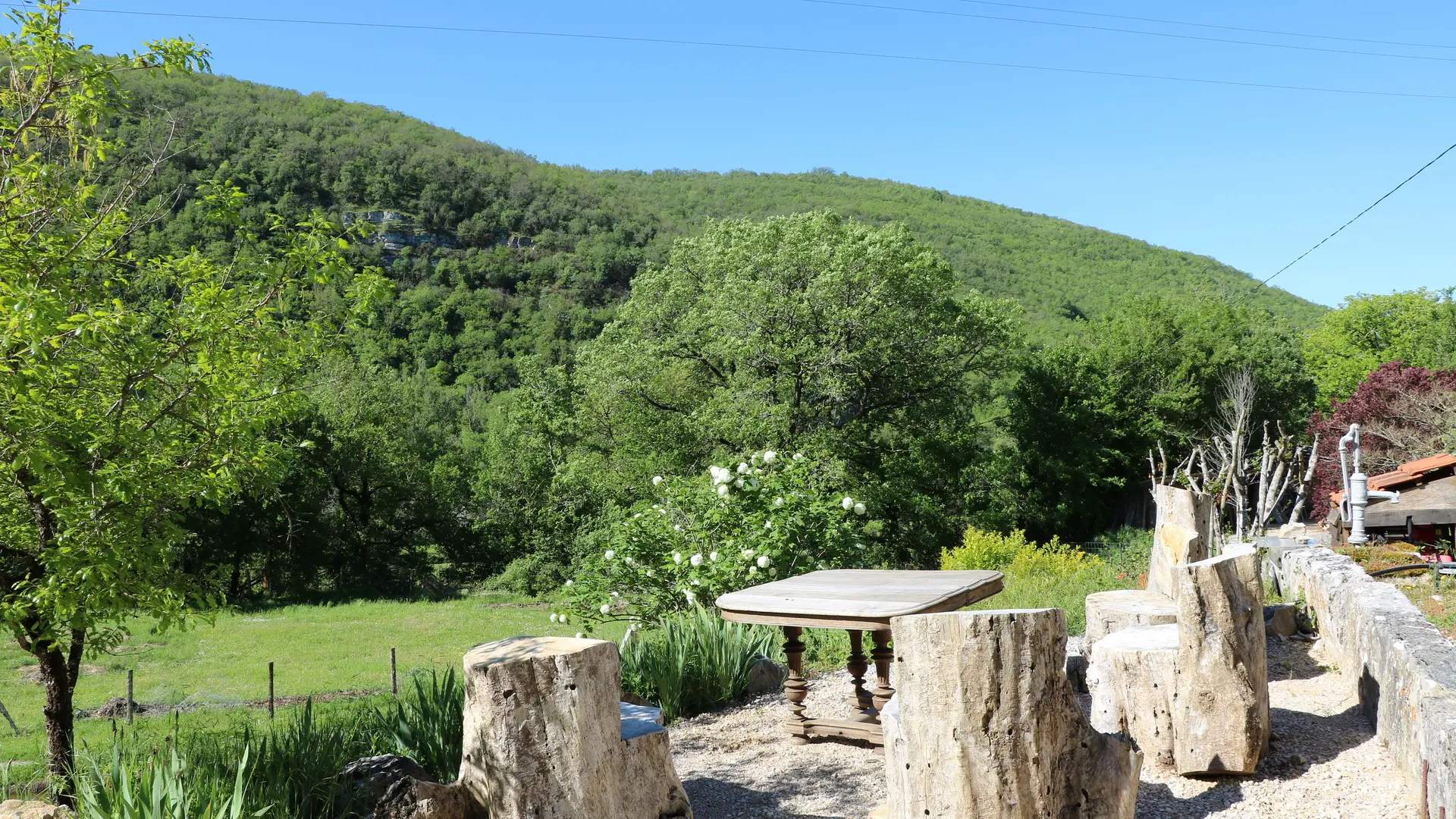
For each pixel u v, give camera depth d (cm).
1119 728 478
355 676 2083
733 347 2661
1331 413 4056
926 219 12025
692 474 2734
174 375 578
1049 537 3941
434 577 4322
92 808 369
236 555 3650
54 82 565
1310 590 704
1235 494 1309
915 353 2895
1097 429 3909
